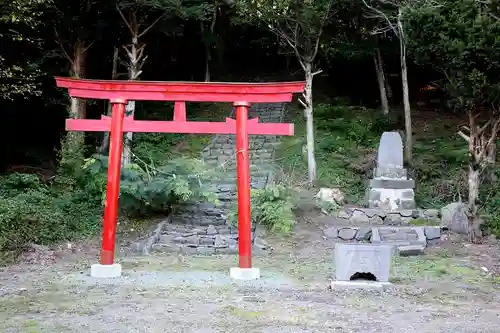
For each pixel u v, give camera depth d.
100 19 16.28
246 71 26.97
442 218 12.64
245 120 9.23
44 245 10.91
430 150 16.92
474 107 11.27
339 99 22.42
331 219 13.16
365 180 15.37
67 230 12.02
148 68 23.27
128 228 12.95
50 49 16.28
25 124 19.47
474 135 11.63
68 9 15.36
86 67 17.14
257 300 7.20
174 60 24.27
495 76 10.46
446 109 21.30
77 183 14.32
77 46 16.02
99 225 12.85
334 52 19.73
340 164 16.36
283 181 14.88
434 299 7.42
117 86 9.27
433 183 15.03
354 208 13.50
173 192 13.00
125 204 12.85
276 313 6.51
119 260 10.46
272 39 22.72
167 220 13.12
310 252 11.24
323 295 7.56
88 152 17.55
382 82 20.34
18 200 11.91
